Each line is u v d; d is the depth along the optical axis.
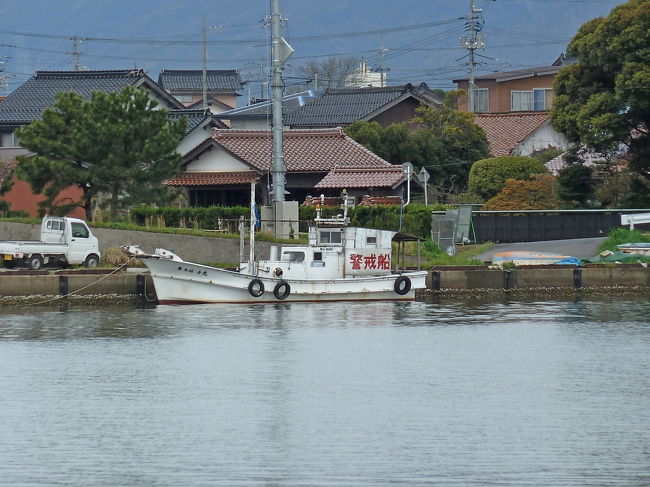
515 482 48.34
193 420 57.38
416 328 83.81
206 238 103.69
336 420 57.44
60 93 115.94
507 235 121.00
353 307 92.25
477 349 75.88
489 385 65.06
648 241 110.81
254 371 68.44
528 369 69.44
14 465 50.31
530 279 101.38
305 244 97.06
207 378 66.50
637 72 121.25
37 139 112.06
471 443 53.56
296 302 92.94
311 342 77.69
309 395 62.62
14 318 87.19
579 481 48.44
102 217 112.19
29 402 60.88
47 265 96.25
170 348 75.12
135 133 114.38
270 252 94.56
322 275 93.31
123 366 69.81
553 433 55.16
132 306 92.69
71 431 55.44
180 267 90.75
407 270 98.38
